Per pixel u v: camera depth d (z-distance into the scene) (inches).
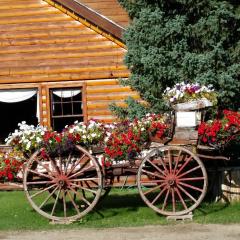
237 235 371.2
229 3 568.7
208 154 456.1
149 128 432.5
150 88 582.9
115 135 432.1
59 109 659.4
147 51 572.1
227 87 554.9
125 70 647.8
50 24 660.1
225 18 557.9
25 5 664.4
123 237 376.8
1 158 445.1
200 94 439.5
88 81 652.1
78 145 429.1
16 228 414.6
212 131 427.2
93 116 649.0
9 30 664.4
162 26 571.5
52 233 397.4
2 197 561.3
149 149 433.7
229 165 500.4
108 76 649.0
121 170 439.8
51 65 657.6
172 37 565.9
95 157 436.5
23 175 431.5
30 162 429.7
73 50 655.8
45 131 431.5
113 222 419.5
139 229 398.6
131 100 602.2
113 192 565.6
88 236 383.9
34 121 812.6
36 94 663.1
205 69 556.4
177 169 443.2
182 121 433.1
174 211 421.4
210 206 461.1
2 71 662.5
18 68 660.7
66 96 657.0
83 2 710.5
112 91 649.0
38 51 660.1
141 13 572.4
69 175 428.8
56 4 658.8
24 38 662.5
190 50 581.9
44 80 657.6
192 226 401.1
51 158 431.2
